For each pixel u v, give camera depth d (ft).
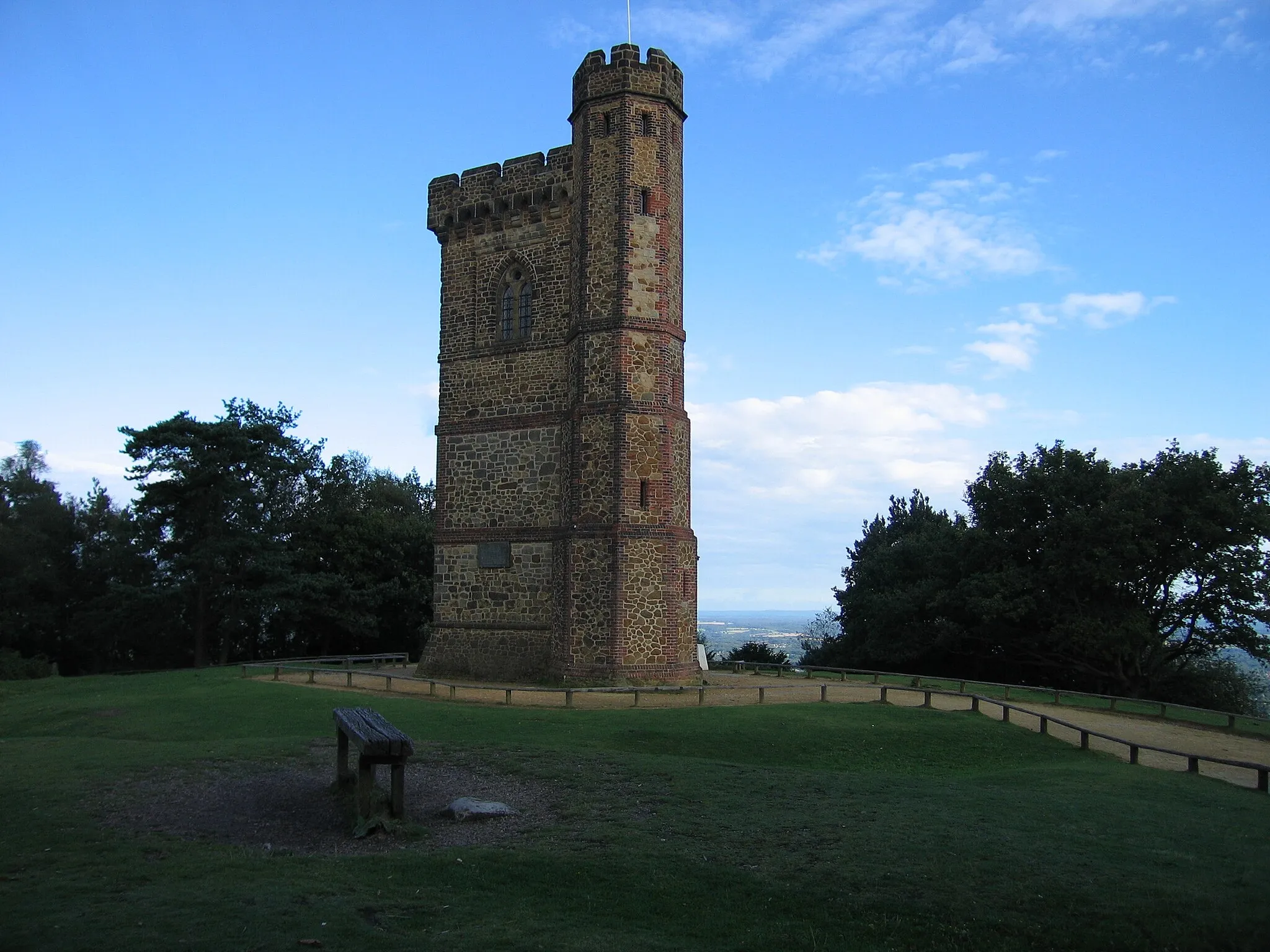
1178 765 68.74
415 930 32.27
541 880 37.42
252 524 165.17
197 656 160.35
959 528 168.86
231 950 29.71
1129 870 38.93
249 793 50.08
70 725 79.56
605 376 100.89
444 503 115.75
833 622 218.38
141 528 166.50
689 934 32.83
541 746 63.05
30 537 178.81
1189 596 130.31
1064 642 131.75
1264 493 128.88
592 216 103.60
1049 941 32.71
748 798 50.03
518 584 108.78
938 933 33.19
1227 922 33.78
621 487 98.78
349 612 164.66
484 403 114.62
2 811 46.09
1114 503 129.18
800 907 35.22
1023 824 45.85
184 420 158.81
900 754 69.87
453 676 110.52
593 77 105.09
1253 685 152.35
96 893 34.68
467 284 118.11
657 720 75.66
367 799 44.42
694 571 107.34
